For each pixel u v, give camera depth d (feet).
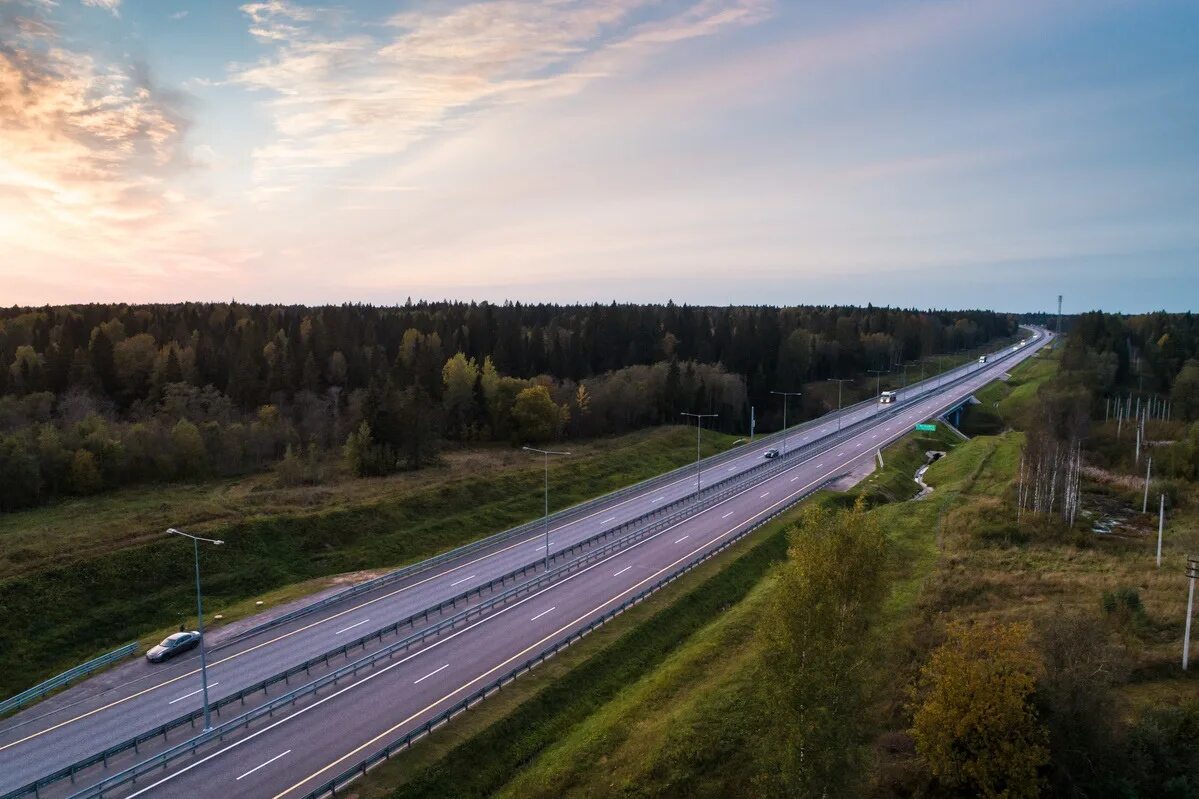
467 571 211.20
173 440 311.68
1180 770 104.32
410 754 120.67
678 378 478.18
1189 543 216.74
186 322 505.66
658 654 164.86
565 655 155.84
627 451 394.32
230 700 131.34
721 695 135.95
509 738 129.90
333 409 400.47
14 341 431.43
